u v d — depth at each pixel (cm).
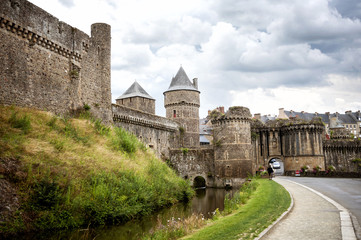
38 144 2067
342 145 6372
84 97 3117
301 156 5525
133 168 2614
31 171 1781
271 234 1191
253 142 5906
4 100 2255
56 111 2745
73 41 2995
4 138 1912
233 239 1187
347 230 1171
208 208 2692
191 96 6031
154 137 4772
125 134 3400
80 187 1936
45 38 2644
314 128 5547
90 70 3238
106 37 3491
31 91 2497
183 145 5759
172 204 2848
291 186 2881
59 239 1600
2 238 1445
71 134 2520
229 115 4972
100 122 3105
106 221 1909
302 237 1120
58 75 2797
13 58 2345
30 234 1548
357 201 1873
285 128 5762
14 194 1633
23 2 2436
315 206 1725
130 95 5725
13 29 2347
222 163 4906
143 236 1675
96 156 2416
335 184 3025
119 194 2125
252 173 4997
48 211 1688
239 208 2055
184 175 5047
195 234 1448
